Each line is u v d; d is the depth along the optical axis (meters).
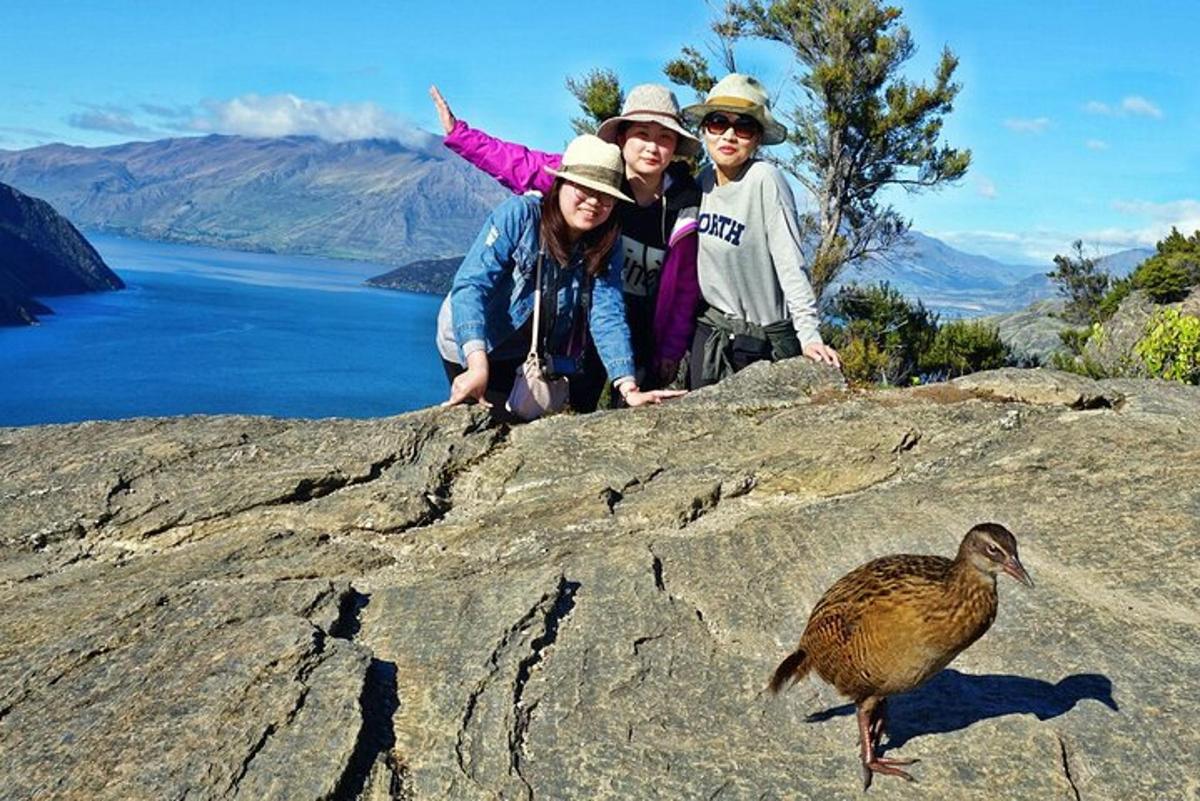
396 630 2.13
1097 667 1.96
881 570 1.63
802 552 2.48
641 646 2.10
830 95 10.98
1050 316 16.92
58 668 1.94
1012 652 2.03
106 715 1.77
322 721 1.75
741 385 3.32
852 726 1.84
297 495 2.81
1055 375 3.36
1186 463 2.74
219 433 3.17
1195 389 3.36
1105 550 2.39
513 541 2.60
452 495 2.89
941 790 1.66
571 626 2.17
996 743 1.75
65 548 2.64
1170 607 2.16
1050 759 1.71
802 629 2.17
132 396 63.22
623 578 2.35
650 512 2.70
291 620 2.04
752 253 3.33
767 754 1.77
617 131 3.28
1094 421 3.06
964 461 2.93
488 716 1.84
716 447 3.03
